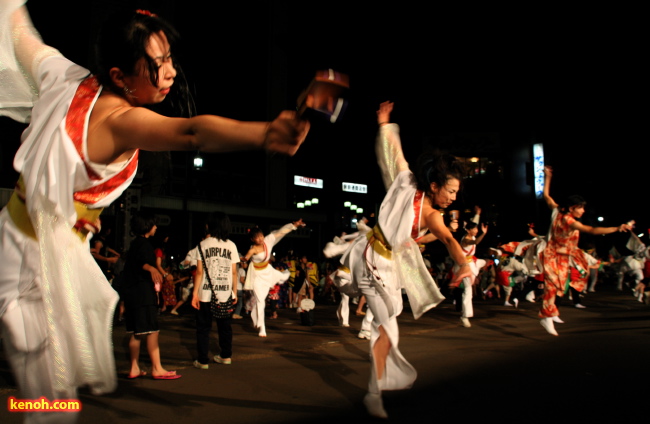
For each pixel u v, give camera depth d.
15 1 1.33
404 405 3.70
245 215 25.62
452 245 3.41
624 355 5.52
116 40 1.18
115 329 8.11
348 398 4.03
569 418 3.33
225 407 3.78
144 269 4.71
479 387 4.18
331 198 37.69
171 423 3.40
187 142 1.05
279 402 3.92
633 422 3.23
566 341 6.62
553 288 7.23
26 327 1.16
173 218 22.22
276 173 29.86
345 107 0.94
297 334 8.08
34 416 1.14
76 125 1.14
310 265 15.11
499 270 13.25
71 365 1.10
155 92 1.25
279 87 30.02
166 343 6.99
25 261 1.18
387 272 3.73
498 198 39.50
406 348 6.26
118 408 3.76
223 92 28.03
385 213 3.79
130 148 1.15
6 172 14.19
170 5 24.67
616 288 19.77
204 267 5.34
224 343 5.53
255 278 7.87
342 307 9.05
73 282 1.13
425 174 3.63
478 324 8.98
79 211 1.22
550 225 7.40
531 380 4.40
